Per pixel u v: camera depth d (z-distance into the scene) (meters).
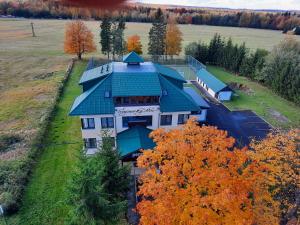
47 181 28.31
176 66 77.50
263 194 16.80
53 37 116.75
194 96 43.44
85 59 81.62
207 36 127.50
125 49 81.75
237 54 71.25
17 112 43.94
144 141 30.69
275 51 60.97
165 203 15.00
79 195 17.91
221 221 14.16
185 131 19.09
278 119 44.28
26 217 24.02
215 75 70.06
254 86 61.81
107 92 32.12
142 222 16.03
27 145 34.31
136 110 32.06
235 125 41.97
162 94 33.06
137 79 32.97
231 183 15.42
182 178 16.31
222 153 17.20
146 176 18.44
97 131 32.59
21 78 62.19
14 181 27.19
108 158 22.30
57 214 24.39
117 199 22.50
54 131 38.31
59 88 53.41
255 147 21.34
